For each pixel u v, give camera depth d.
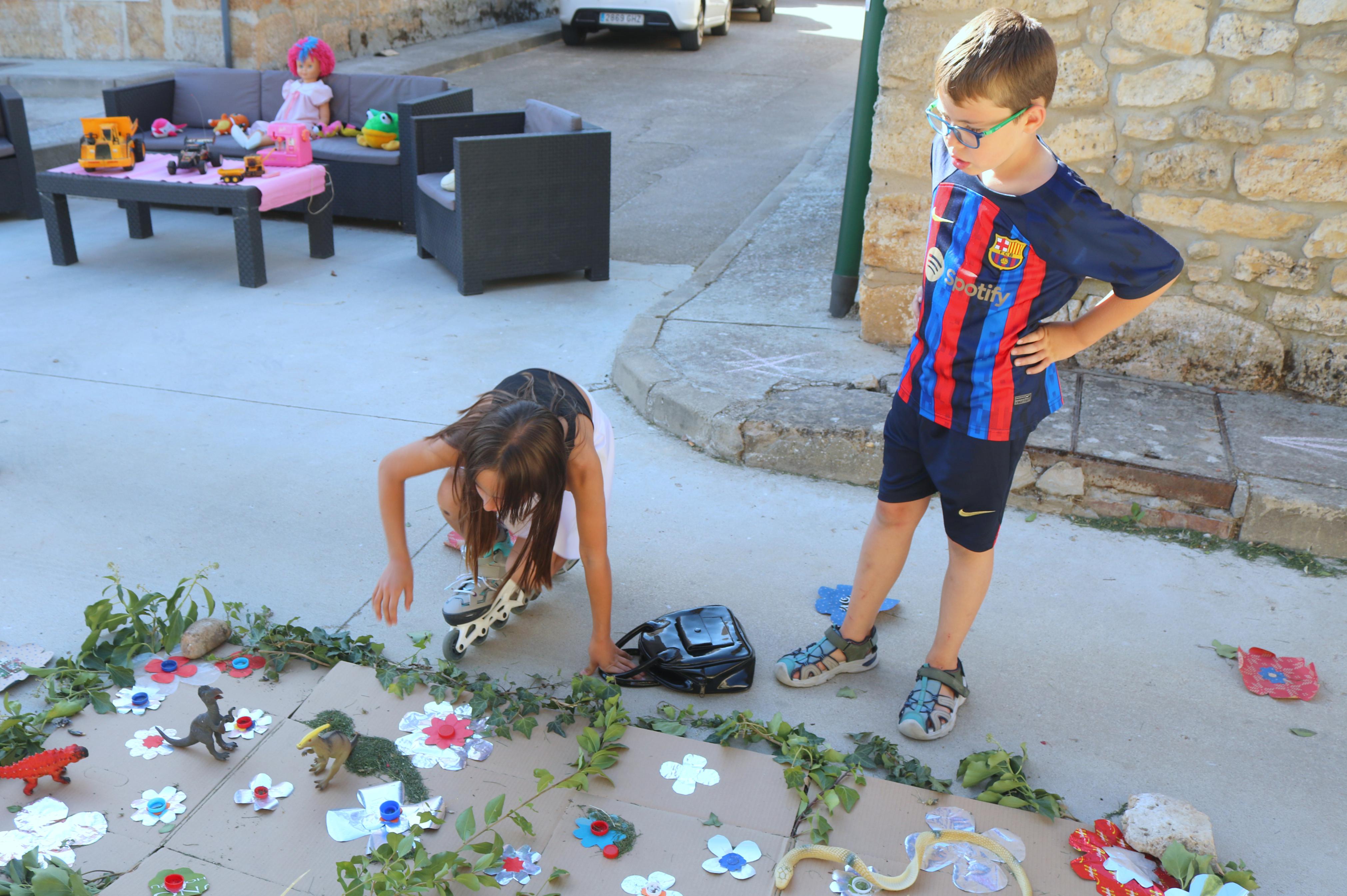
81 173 5.33
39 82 8.63
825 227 6.09
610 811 2.04
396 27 11.78
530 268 5.32
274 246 6.04
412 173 6.19
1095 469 3.25
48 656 2.42
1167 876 1.96
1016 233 1.88
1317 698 2.50
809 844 1.98
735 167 8.05
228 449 3.57
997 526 2.19
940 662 2.39
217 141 6.39
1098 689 2.52
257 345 4.52
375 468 3.49
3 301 4.94
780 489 3.45
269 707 2.29
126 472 3.38
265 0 9.32
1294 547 3.12
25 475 3.33
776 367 4.00
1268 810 2.16
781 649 2.63
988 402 2.03
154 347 4.45
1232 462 3.25
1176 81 3.53
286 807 2.01
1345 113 3.37
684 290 5.00
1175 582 2.97
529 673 2.50
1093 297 3.91
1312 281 3.60
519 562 2.23
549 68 11.99
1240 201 3.59
